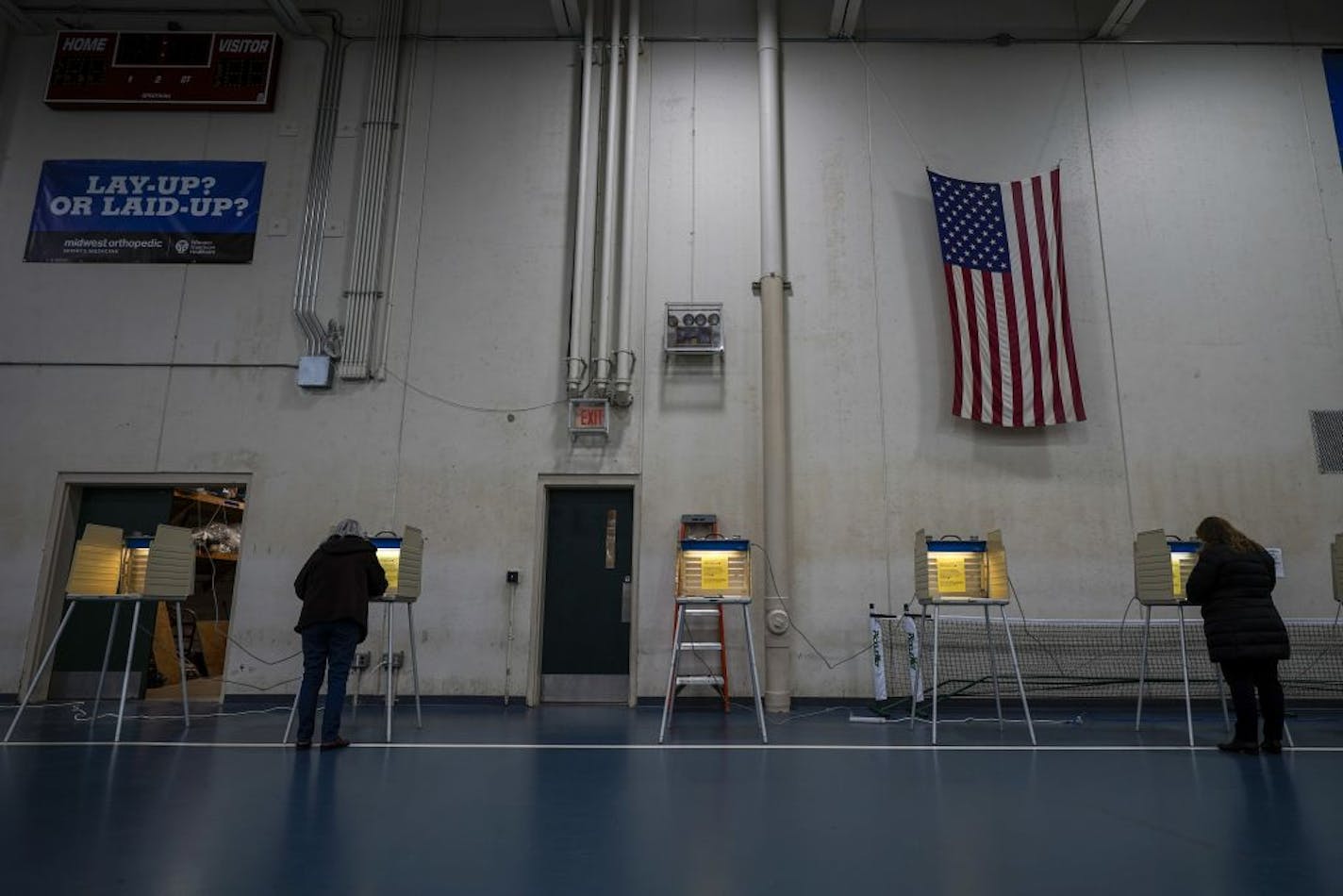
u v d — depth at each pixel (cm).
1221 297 788
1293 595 725
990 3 857
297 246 804
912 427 759
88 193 817
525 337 784
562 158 823
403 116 837
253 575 734
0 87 840
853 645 716
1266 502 742
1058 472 749
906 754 441
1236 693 452
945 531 738
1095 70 841
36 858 232
